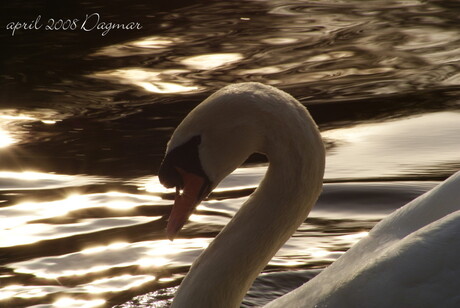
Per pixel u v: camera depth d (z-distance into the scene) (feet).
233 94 19.70
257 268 20.79
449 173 35.81
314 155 19.79
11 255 29.60
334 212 32.76
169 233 19.75
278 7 67.87
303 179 19.85
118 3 67.05
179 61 54.29
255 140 19.71
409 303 18.06
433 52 56.03
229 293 20.74
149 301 26.45
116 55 55.21
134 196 34.45
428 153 38.29
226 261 20.67
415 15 65.51
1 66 53.11
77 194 34.65
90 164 37.93
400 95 47.47
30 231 31.37
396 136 40.73
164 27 61.52
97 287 27.45
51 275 28.27
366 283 18.66
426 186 34.55
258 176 36.24
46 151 39.70
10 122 43.80
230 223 20.99
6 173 36.96
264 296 27.04
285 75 51.78
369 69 52.65
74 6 65.21
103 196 34.42
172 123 43.19
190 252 29.84
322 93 48.29
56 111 45.39
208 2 68.90
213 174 19.72
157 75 51.55
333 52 56.29
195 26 61.98
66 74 51.55
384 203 33.22
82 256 29.45
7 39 58.03
